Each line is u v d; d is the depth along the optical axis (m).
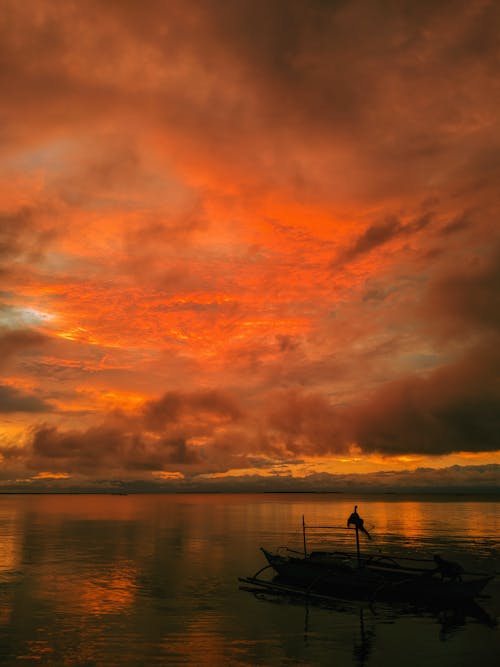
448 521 96.25
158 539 62.09
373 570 32.78
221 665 18.95
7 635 22.53
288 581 34.84
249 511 135.00
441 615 26.55
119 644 21.31
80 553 48.97
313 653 20.47
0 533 70.38
